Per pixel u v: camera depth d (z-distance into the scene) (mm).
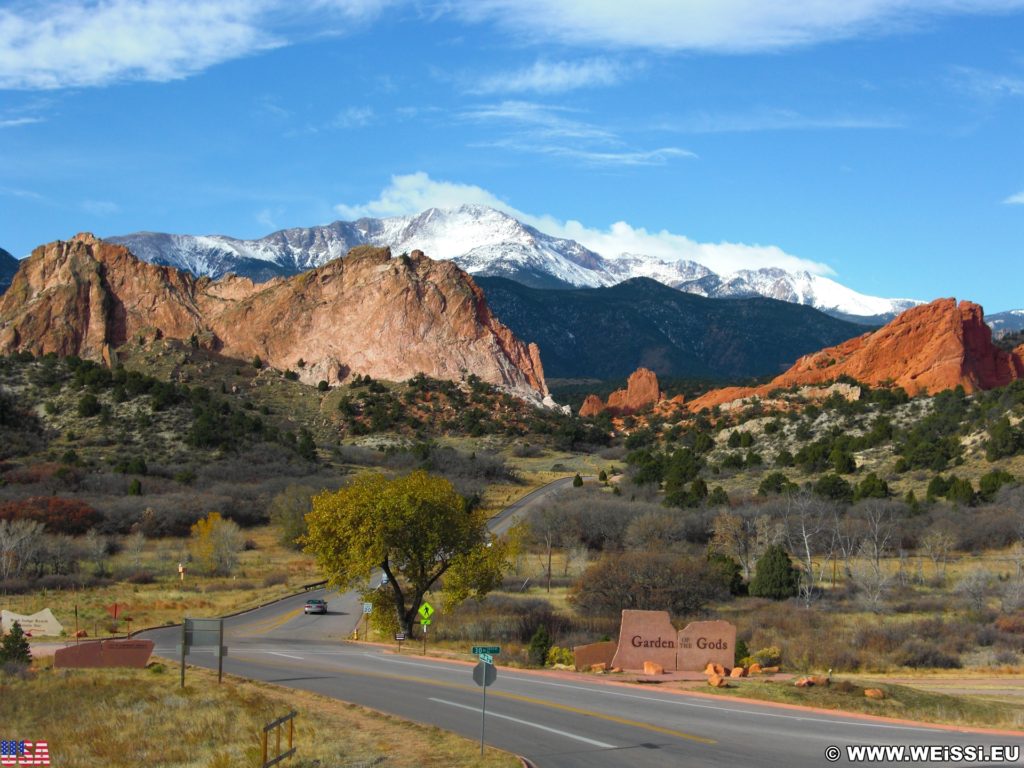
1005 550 82500
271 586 76062
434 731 26594
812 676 35844
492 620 55406
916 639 50094
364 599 54469
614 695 32688
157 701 31781
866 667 45156
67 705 31625
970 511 89688
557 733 26375
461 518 54531
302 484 112062
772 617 57281
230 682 35500
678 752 24109
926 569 76438
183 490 111688
